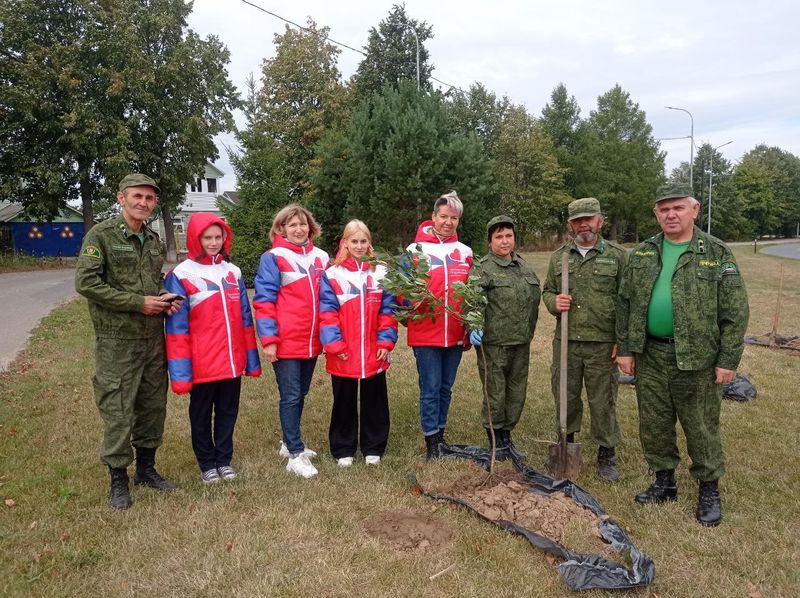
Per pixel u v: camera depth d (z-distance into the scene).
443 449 4.45
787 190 75.06
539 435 4.97
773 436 4.85
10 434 4.75
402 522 3.41
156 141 27.59
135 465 4.07
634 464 4.34
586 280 4.04
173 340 3.69
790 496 3.77
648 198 46.84
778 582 2.86
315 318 4.09
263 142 15.45
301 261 4.09
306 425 5.19
